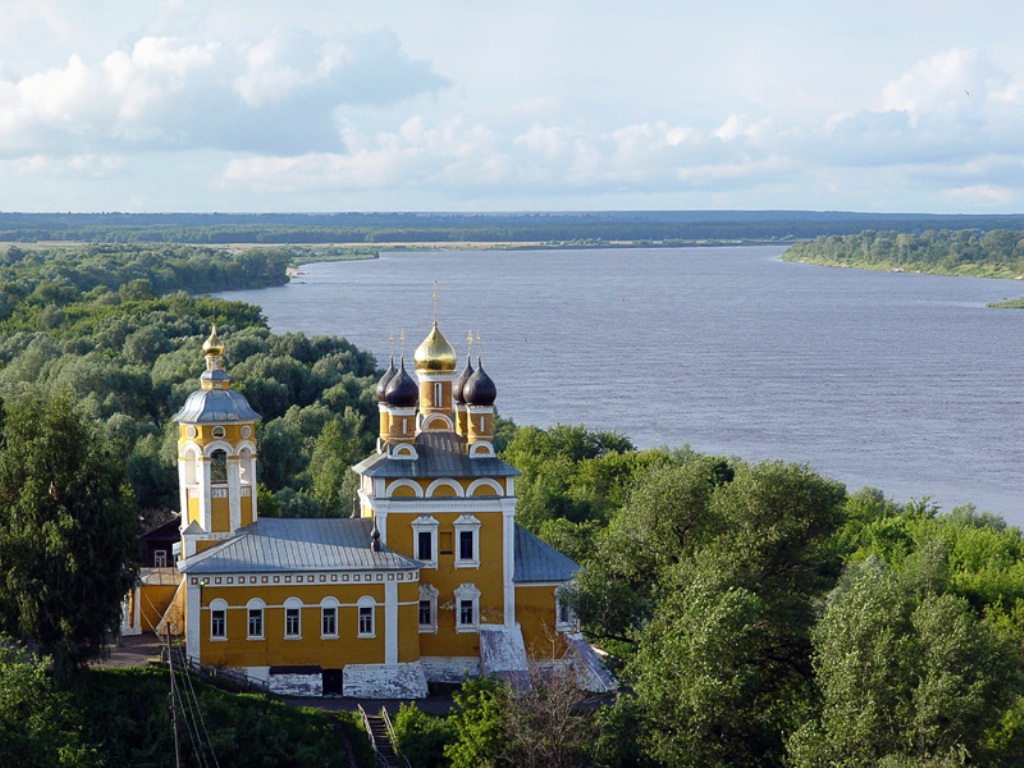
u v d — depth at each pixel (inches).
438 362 3809.1
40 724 2682.1
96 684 3270.2
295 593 3558.1
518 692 3100.4
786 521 3656.5
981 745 2955.2
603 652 3964.1
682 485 3737.7
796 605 3447.3
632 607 3543.3
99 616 3221.0
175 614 3715.6
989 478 7765.8
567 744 2982.3
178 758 2822.3
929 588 4702.3
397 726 3201.3
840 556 4945.9
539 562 3789.4
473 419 3754.9
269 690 3533.5
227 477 3710.6
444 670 3713.1
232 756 3127.5
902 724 2925.7
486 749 2977.4
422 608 3710.6
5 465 3275.1
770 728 3139.8
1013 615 4571.9
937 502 7130.9
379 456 3809.1
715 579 3282.5
